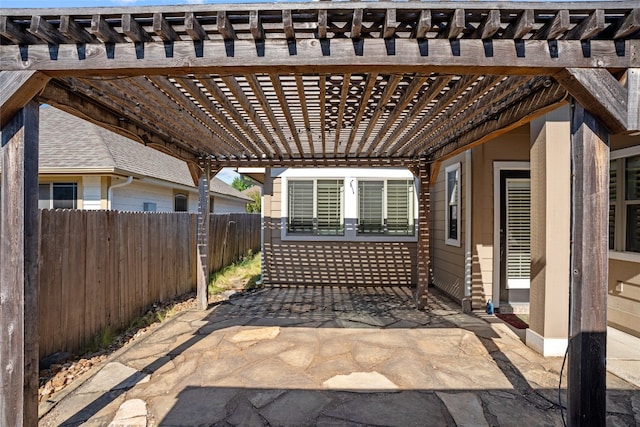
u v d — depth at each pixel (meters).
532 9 1.79
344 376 3.30
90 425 2.54
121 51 1.96
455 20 1.80
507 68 1.96
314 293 7.10
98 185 7.46
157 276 5.73
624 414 2.64
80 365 3.54
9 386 2.06
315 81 2.87
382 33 1.93
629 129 1.92
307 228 7.82
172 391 3.03
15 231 2.08
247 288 7.58
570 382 2.07
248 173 7.52
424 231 5.75
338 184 7.79
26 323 2.09
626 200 4.23
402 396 2.95
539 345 3.80
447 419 2.62
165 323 4.92
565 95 2.37
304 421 2.61
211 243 8.26
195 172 5.62
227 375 3.32
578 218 2.03
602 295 1.98
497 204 5.63
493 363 3.57
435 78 2.55
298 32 1.93
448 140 4.67
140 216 5.18
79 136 8.48
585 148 2.00
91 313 4.05
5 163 2.08
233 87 2.61
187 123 3.56
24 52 1.97
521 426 2.53
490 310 5.40
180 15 1.85
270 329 4.63
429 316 5.29
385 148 5.16
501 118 3.34
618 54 1.92
